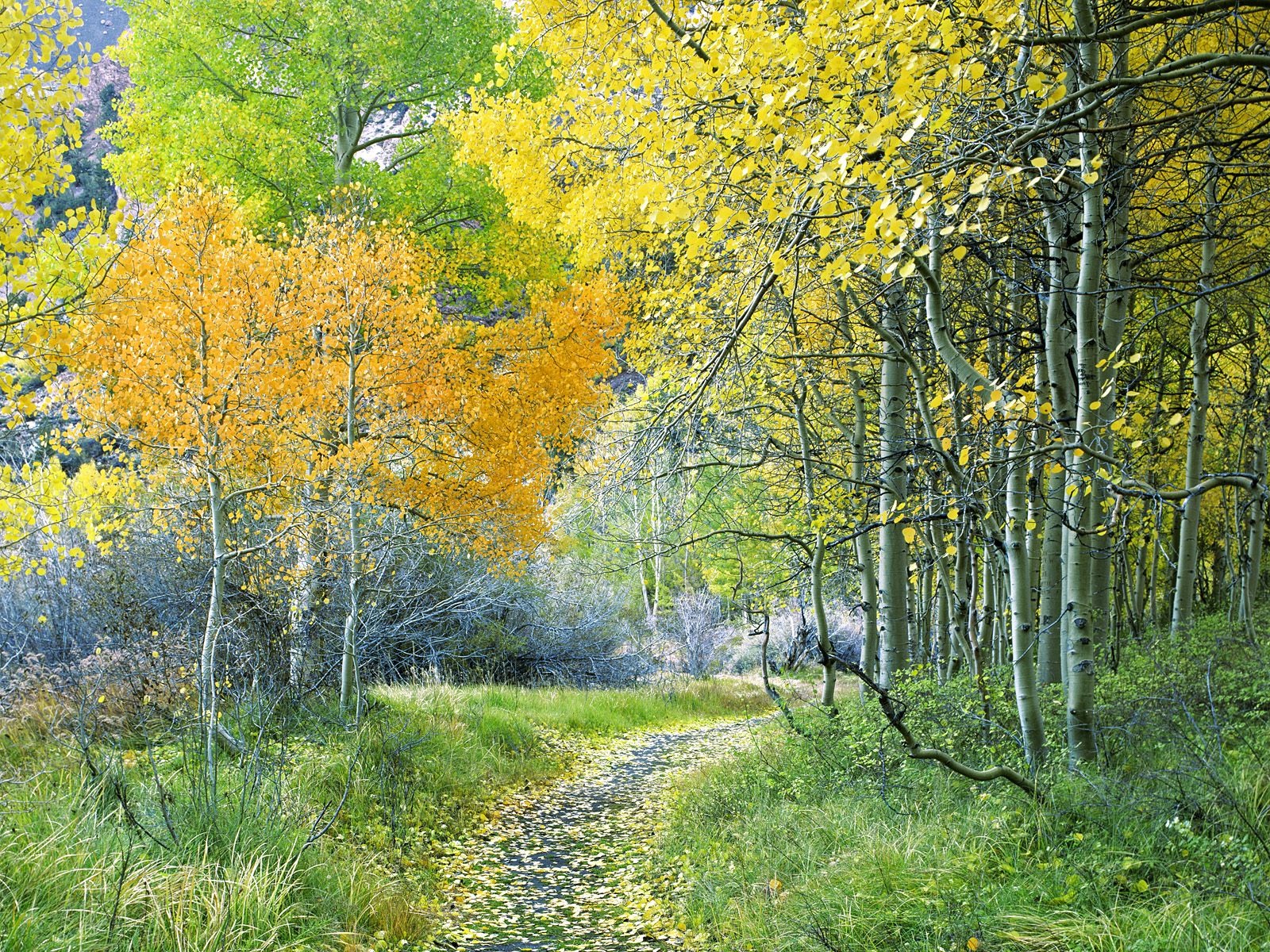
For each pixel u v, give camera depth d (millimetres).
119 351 6844
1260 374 10789
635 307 9930
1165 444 9555
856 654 21141
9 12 4859
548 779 10219
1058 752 5117
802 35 3494
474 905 5941
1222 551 17312
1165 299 8508
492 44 12922
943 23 3156
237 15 12047
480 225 13305
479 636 15859
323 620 9766
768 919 4523
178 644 8555
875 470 9094
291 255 8773
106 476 7777
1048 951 3348
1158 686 6199
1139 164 4738
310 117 12094
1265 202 6383
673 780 10383
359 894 5125
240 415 7258
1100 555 5137
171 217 7293
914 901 3992
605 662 19047
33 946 3275
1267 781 4273
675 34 4590
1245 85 4250
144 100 12094
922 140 3719
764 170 4027
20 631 9906
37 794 5164
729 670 23531
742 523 10234
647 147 4469
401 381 9125
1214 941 3105
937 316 4449
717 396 5668
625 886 6422
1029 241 6070
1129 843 4039
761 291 3828
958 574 8891
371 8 11867
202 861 4555
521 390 10242
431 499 9938
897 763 6129
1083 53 4172
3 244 5297
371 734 8203
